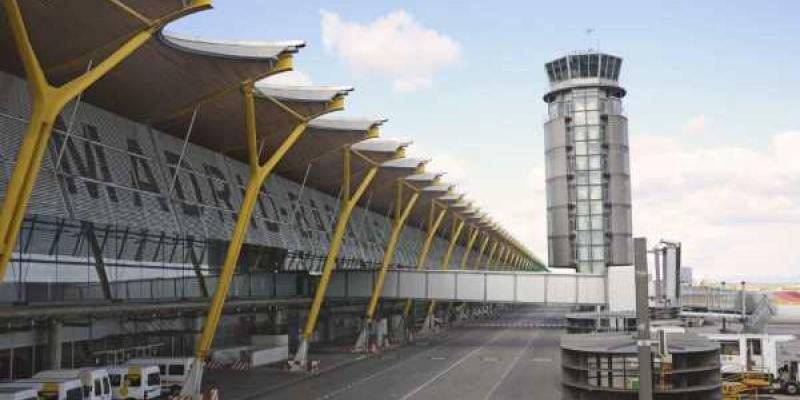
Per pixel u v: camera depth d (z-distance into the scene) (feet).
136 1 80.59
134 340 131.54
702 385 70.64
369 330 209.77
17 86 103.45
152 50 100.53
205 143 155.84
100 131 121.60
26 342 102.63
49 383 86.79
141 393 110.22
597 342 79.36
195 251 137.49
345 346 212.02
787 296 269.44
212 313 121.60
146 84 113.39
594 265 337.11
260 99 125.59
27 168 73.92
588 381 72.38
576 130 345.92
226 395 118.52
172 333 144.46
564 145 346.33
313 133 157.69
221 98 122.21
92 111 121.90
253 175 124.06
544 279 222.28
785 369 120.98
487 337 251.60
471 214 322.14
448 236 420.36
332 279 212.84
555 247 346.95
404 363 170.40
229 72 111.65
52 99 74.18
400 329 267.18
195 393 117.29
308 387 129.59
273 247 174.29
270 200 186.70
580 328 222.28
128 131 130.52
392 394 121.29
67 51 92.68
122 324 128.06
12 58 96.37
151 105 124.57
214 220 148.97
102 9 81.20
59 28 86.22
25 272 92.22
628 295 214.07
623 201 342.23
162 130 142.20
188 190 143.43
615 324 208.95
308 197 219.61
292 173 197.57
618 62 349.82
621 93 353.31
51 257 97.71
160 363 121.29
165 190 134.31
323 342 223.30
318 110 130.52
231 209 159.33
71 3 80.18
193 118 124.16
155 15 83.46
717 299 280.10
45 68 97.66
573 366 73.72
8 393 77.66
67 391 87.97
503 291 222.48
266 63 108.78
